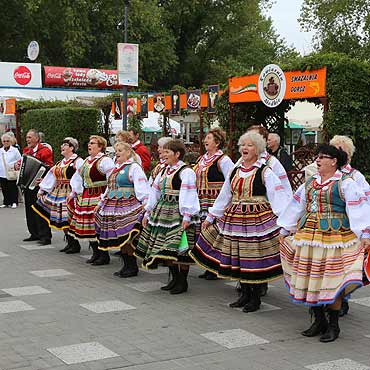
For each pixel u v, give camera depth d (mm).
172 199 6270
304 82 9430
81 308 5840
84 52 34750
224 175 6699
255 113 11445
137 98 16156
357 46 28406
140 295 6379
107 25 36031
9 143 13641
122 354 4562
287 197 5547
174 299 6234
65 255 8555
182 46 42594
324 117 9305
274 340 4949
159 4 40719
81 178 7844
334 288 4762
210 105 11680
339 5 28266
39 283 6867
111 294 6398
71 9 33000
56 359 4449
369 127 9477
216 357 4527
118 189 7039
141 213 6898
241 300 5969
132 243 7020
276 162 5730
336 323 4980
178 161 6328
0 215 12648
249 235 5598
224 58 43031
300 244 4957
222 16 41812
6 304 5957
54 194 8531
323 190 4852
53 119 15805
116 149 7059
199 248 6117
